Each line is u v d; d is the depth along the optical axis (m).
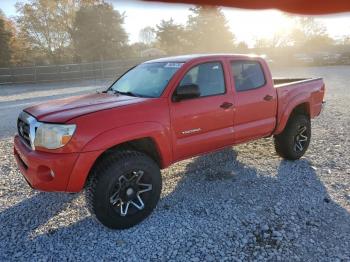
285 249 3.07
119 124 3.32
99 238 3.33
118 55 40.00
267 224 3.49
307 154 5.69
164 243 3.22
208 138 4.08
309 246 3.11
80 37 39.53
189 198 4.12
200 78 4.09
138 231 3.44
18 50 37.53
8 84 25.42
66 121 3.13
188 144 3.90
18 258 3.04
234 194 4.20
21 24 41.31
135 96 3.93
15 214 3.82
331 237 3.24
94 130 3.19
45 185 3.20
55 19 41.75
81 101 3.84
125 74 4.79
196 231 3.40
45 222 3.64
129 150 3.49
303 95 5.30
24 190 4.46
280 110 4.93
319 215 3.64
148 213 3.61
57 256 3.06
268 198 4.07
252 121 4.59
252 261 2.92
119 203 3.42
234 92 4.34
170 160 3.80
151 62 4.65
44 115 3.34
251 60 4.69
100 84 22.61
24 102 14.26
